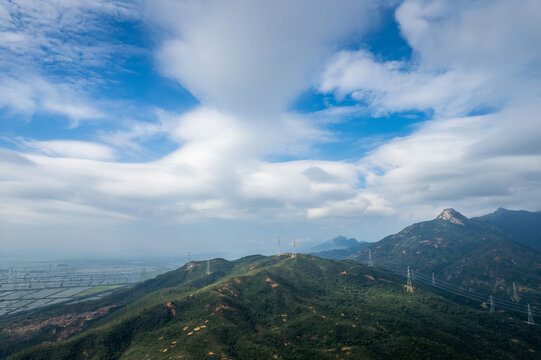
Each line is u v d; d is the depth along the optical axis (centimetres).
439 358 17738
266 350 19100
